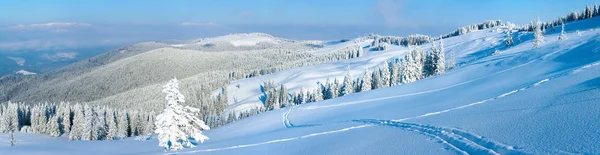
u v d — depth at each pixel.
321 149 16.78
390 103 35.28
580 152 8.96
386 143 14.89
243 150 21.56
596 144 9.23
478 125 14.73
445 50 185.00
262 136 27.62
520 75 35.31
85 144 39.75
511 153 10.30
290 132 26.03
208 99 135.50
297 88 146.88
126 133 84.75
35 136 83.62
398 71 86.38
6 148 35.28
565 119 12.55
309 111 43.25
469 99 25.38
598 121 11.30
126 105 152.88
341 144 16.83
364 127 21.12
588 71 24.22
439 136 14.27
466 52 160.25
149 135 70.62
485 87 32.03
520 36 149.25
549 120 12.97
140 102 153.38
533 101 18.05
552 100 16.98
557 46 52.28
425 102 30.12
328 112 39.31
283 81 169.25
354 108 37.41
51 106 113.12
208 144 29.20
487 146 11.60
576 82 21.08
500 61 54.66
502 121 14.57
